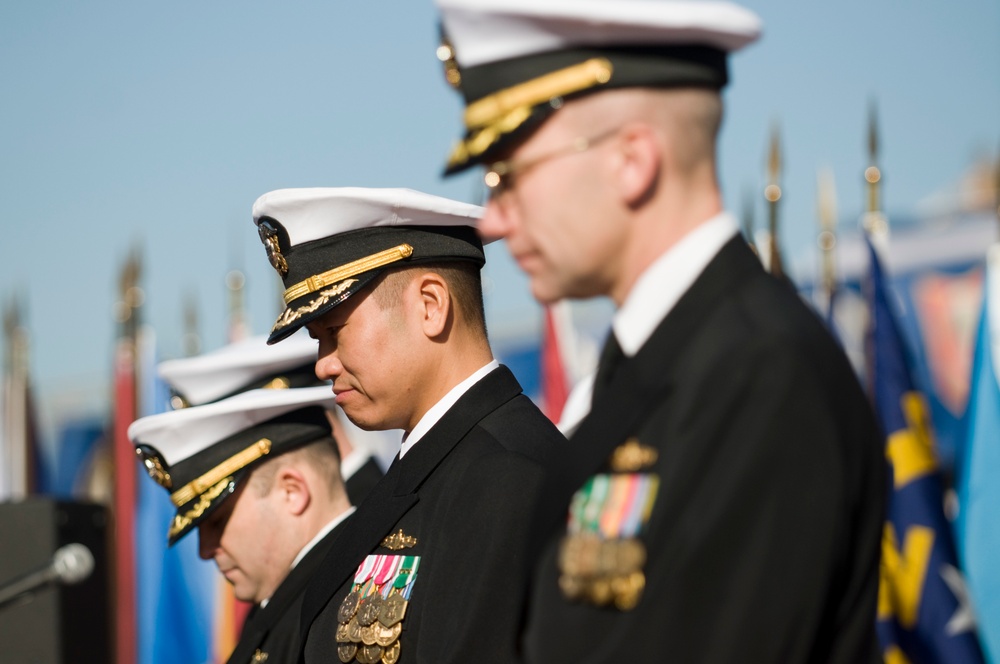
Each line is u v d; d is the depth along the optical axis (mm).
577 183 3637
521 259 3797
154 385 16484
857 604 3699
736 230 3736
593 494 3625
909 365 10828
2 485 18938
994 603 10320
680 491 3412
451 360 5785
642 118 3609
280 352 8648
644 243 3680
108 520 12906
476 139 3711
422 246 5781
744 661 3264
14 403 19125
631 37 3607
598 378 3848
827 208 11844
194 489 6926
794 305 3625
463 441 5652
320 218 5730
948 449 19844
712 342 3543
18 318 19219
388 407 5797
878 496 3711
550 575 3656
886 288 11031
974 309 20516
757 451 3342
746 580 3287
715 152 3738
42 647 12125
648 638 3316
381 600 5441
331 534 6934
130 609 15938
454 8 3688
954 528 10789
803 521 3322
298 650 5867
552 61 3660
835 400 3473
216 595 15398
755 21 3656
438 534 5414
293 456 7008
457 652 5012
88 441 26375
